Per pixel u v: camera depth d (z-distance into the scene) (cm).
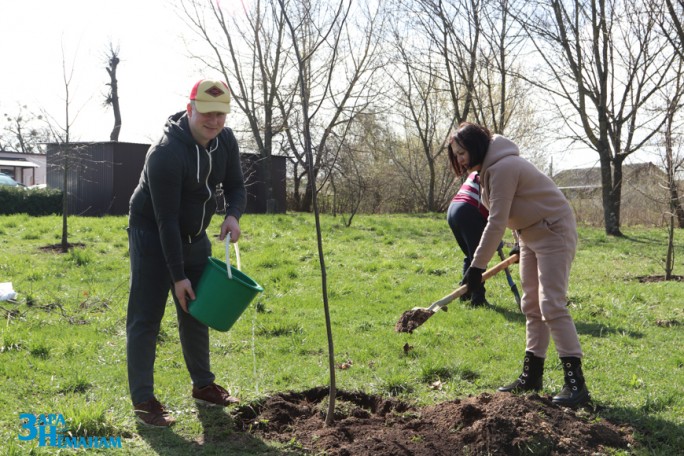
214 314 392
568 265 428
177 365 526
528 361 457
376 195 3003
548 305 421
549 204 420
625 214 2411
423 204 3081
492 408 387
